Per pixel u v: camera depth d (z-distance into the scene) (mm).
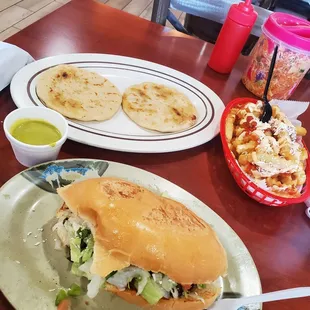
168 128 966
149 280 607
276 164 837
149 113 991
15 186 684
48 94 923
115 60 1140
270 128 924
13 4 2727
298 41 1075
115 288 604
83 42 1203
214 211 813
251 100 1073
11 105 897
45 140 742
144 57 1235
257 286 683
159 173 862
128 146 851
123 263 583
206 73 1266
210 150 972
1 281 560
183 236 602
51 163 734
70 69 1032
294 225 856
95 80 1043
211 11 1610
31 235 643
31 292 567
